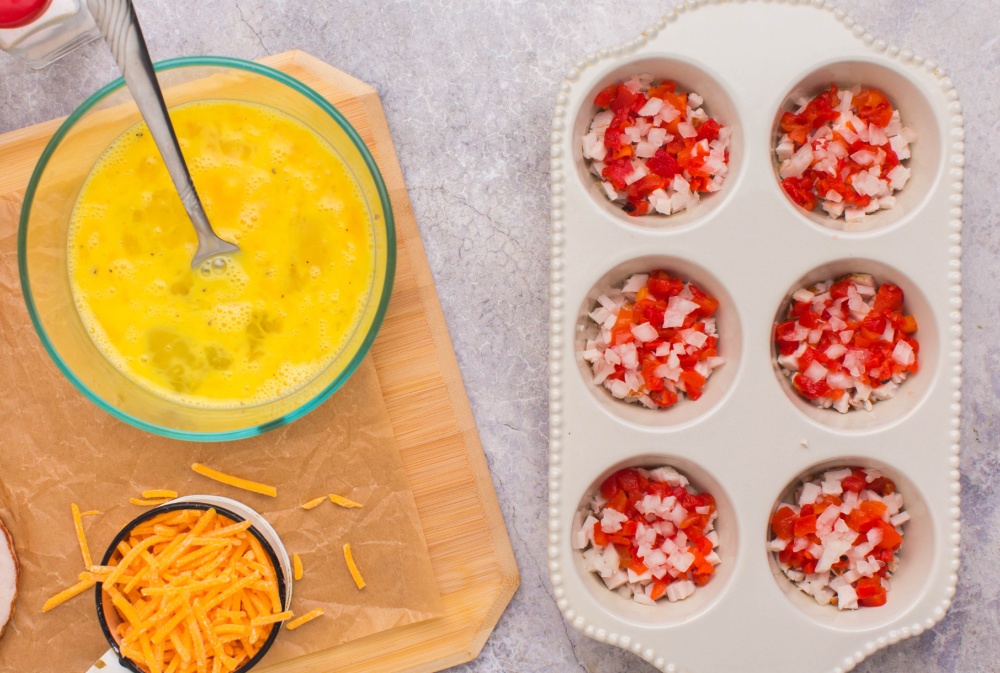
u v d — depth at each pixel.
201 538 0.61
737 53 0.61
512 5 0.66
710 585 0.63
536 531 0.66
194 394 0.62
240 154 0.61
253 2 0.65
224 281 0.62
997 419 0.66
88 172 0.61
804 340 0.63
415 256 0.65
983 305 0.66
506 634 0.66
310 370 0.62
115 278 0.62
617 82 0.62
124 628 0.61
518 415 0.66
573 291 0.61
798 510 0.63
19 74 0.65
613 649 0.66
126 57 0.55
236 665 0.62
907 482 0.62
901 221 0.61
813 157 0.62
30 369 0.64
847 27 0.61
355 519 0.65
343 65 0.66
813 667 0.61
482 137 0.66
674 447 0.61
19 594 0.64
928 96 0.61
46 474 0.64
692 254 0.61
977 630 0.66
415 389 0.65
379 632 0.65
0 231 0.63
